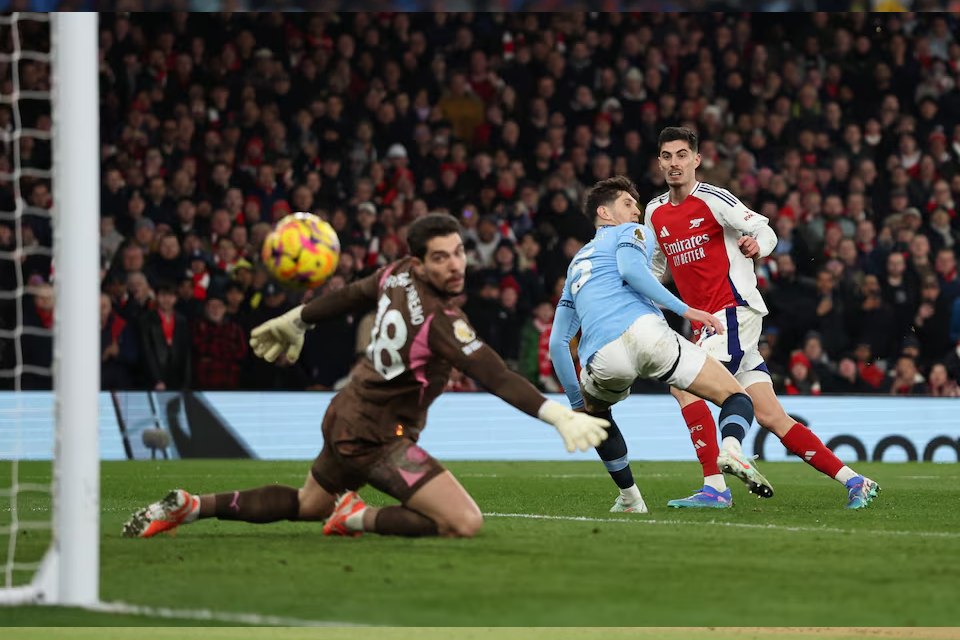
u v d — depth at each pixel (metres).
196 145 41.03
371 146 42.44
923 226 43.72
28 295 35.19
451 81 45.19
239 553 10.65
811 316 38.66
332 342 35.09
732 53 46.88
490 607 8.12
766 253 16.84
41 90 41.41
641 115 45.12
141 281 34.62
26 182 38.88
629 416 35.06
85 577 8.85
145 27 42.59
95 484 9.02
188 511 11.88
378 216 39.41
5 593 8.83
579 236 40.34
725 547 11.27
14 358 35.09
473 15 46.19
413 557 10.35
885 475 26.84
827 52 47.88
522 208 40.91
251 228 37.91
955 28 49.06
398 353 11.49
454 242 11.45
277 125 41.81
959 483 23.75
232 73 42.78
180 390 33.81
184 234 37.50
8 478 25.19
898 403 35.59
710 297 17.25
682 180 17.19
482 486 22.59
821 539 12.06
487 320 35.97
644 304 14.99
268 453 33.91
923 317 39.81
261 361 34.88
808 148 45.12
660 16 47.00
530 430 35.44
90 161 9.41
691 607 8.12
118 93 41.66
